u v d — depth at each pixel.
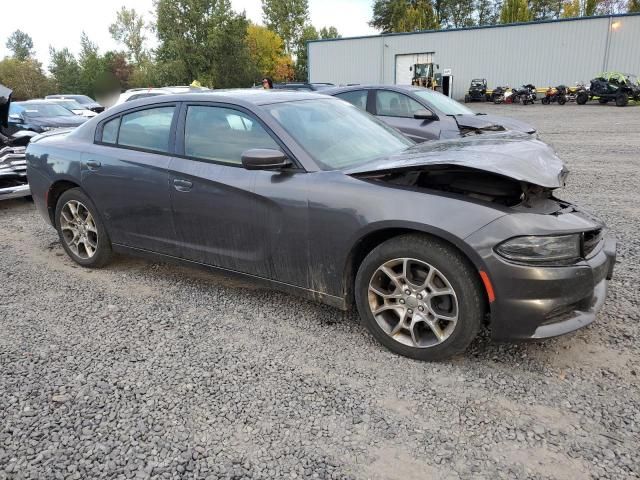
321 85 16.47
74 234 4.68
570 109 24.34
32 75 74.44
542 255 2.64
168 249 3.98
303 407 2.64
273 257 3.40
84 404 2.68
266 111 3.51
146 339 3.37
